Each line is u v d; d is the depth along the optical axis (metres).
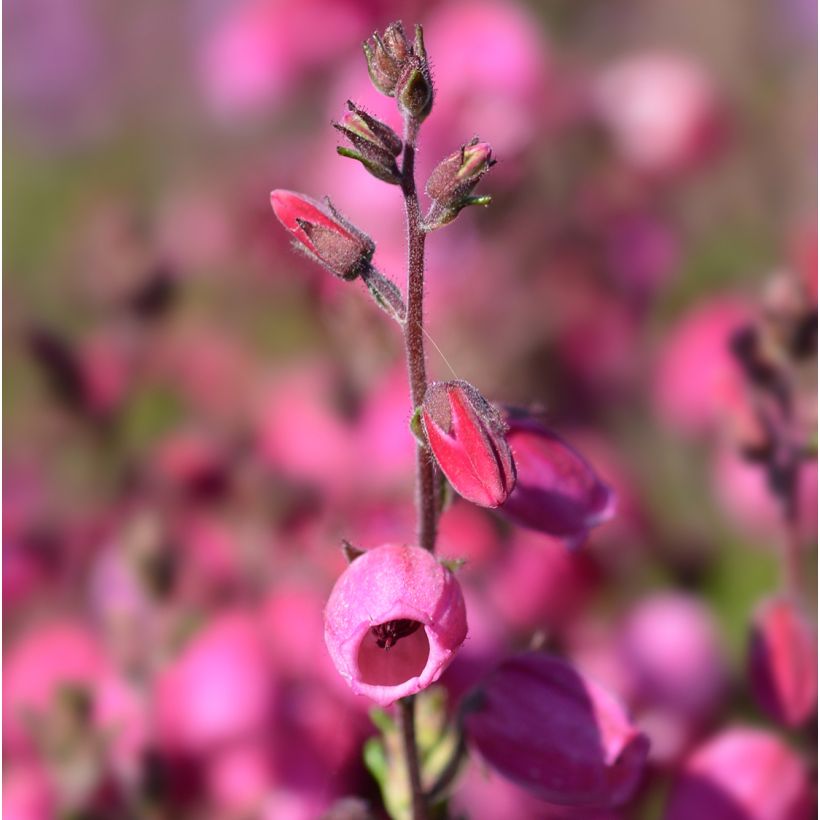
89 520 0.17
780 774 0.14
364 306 0.18
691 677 0.16
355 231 0.12
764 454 0.15
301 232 0.12
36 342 0.18
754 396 0.15
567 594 0.17
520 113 0.19
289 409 0.18
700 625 0.17
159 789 0.14
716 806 0.14
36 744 0.15
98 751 0.14
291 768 0.14
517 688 0.13
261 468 0.17
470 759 0.13
